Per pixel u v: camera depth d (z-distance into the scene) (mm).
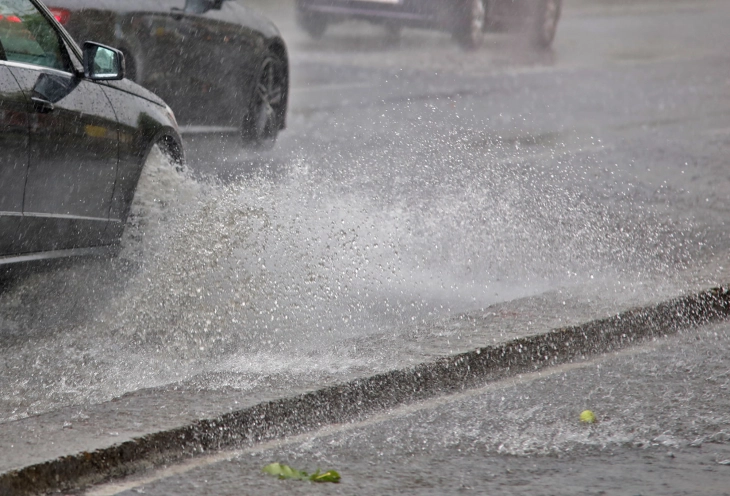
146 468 11578
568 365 15734
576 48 71312
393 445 12445
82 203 16281
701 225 24703
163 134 18391
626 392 14477
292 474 11414
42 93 15414
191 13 27125
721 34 86438
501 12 64062
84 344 15234
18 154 14758
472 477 11492
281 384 13469
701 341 17078
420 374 14305
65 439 11500
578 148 34375
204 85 27766
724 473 11805
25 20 15742
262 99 30031
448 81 49688
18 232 14977
